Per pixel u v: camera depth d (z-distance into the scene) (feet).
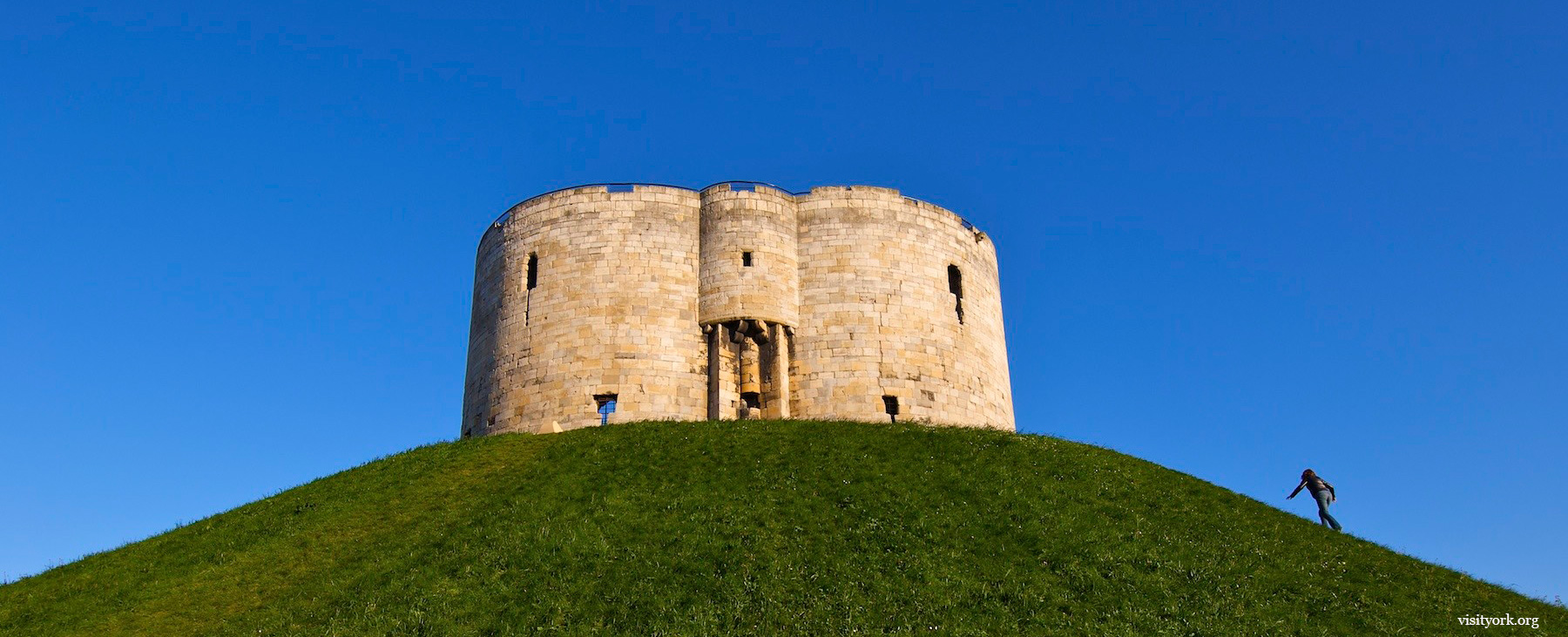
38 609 105.81
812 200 168.45
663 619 94.07
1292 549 110.63
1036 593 97.86
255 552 113.60
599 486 120.06
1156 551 106.52
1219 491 125.39
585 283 160.86
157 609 104.06
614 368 155.63
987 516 111.86
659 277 161.68
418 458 135.23
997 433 136.36
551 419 154.51
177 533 122.21
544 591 98.89
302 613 99.60
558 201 167.84
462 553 107.04
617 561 103.30
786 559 103.14
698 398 157.38
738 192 166.81
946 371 162.81
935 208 173.68
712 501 115.03
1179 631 93.66
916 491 117.08
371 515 120.06
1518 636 97.04
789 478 120.37
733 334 160.66
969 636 91.56
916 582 99.50
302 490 130.72
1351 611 99.09
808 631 92.32
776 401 156.46
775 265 162.81
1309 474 123.44
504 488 122.52
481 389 165.68
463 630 93.76
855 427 137.18
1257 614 96.84
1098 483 122.01
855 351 158.92
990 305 177.37
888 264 164.86
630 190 166.91
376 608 98.48
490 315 169.58
